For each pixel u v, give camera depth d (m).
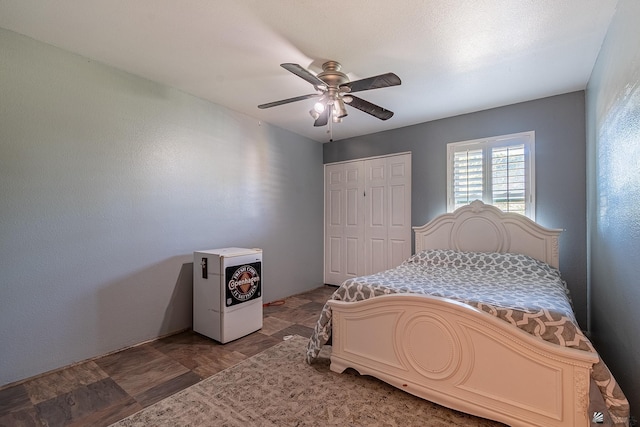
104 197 2.39
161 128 2.75
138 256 2.60
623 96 1.57
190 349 2.51
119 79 2.47
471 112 3.45
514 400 1.49
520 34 1.95
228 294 2.66
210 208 3.17
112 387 1.95
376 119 3.71
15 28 1.93
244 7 1.71
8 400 1.80
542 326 1.50
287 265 4.17
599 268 2.26
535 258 2.94
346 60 2.28
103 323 2.39
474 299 1.77
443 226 3.48
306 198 4.50
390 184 4.15
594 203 2.43
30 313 2.04
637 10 1.35
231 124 3.38
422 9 1.71
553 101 2.99
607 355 2.01
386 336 1.89
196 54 2.23
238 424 1.60
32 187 2.05
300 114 3.55
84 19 1.83
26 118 2.02
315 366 2.21
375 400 1.80
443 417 1.66
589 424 1.32
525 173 3.13
